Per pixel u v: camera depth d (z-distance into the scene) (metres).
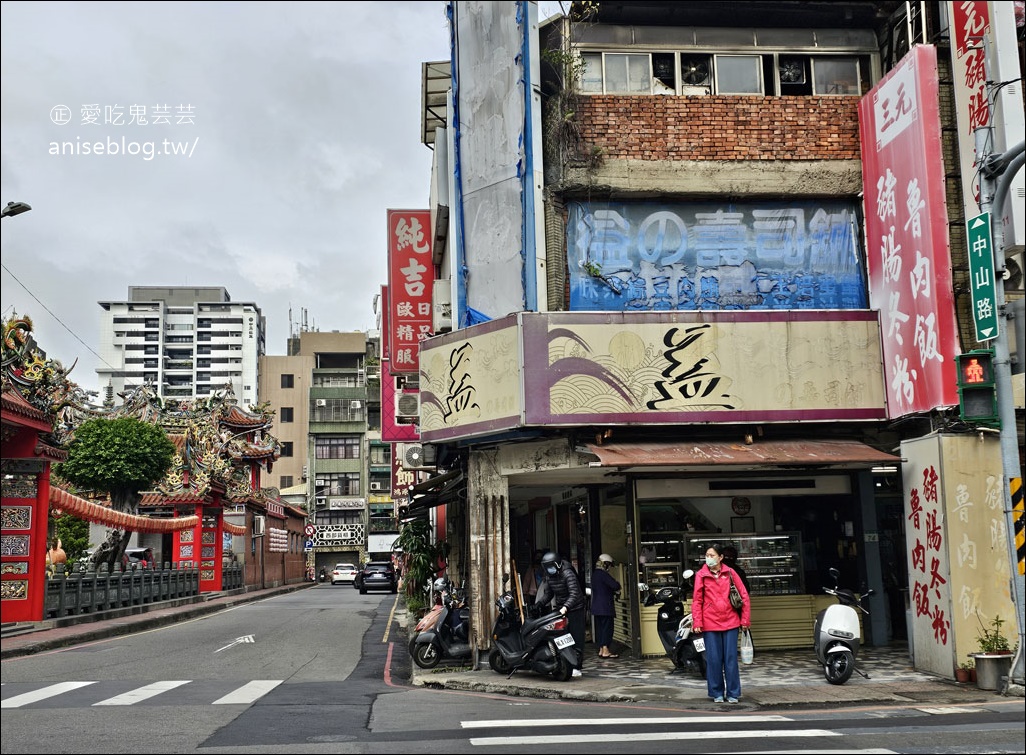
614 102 15.03
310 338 85.38
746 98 15.25
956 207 12.82
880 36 15.80
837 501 15.66
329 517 76.44
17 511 20.70
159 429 37.84
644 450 13.15
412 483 38.09
